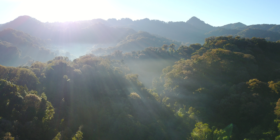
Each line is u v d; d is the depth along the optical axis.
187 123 40.12
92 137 34.28
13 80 37.56
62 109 36.88
